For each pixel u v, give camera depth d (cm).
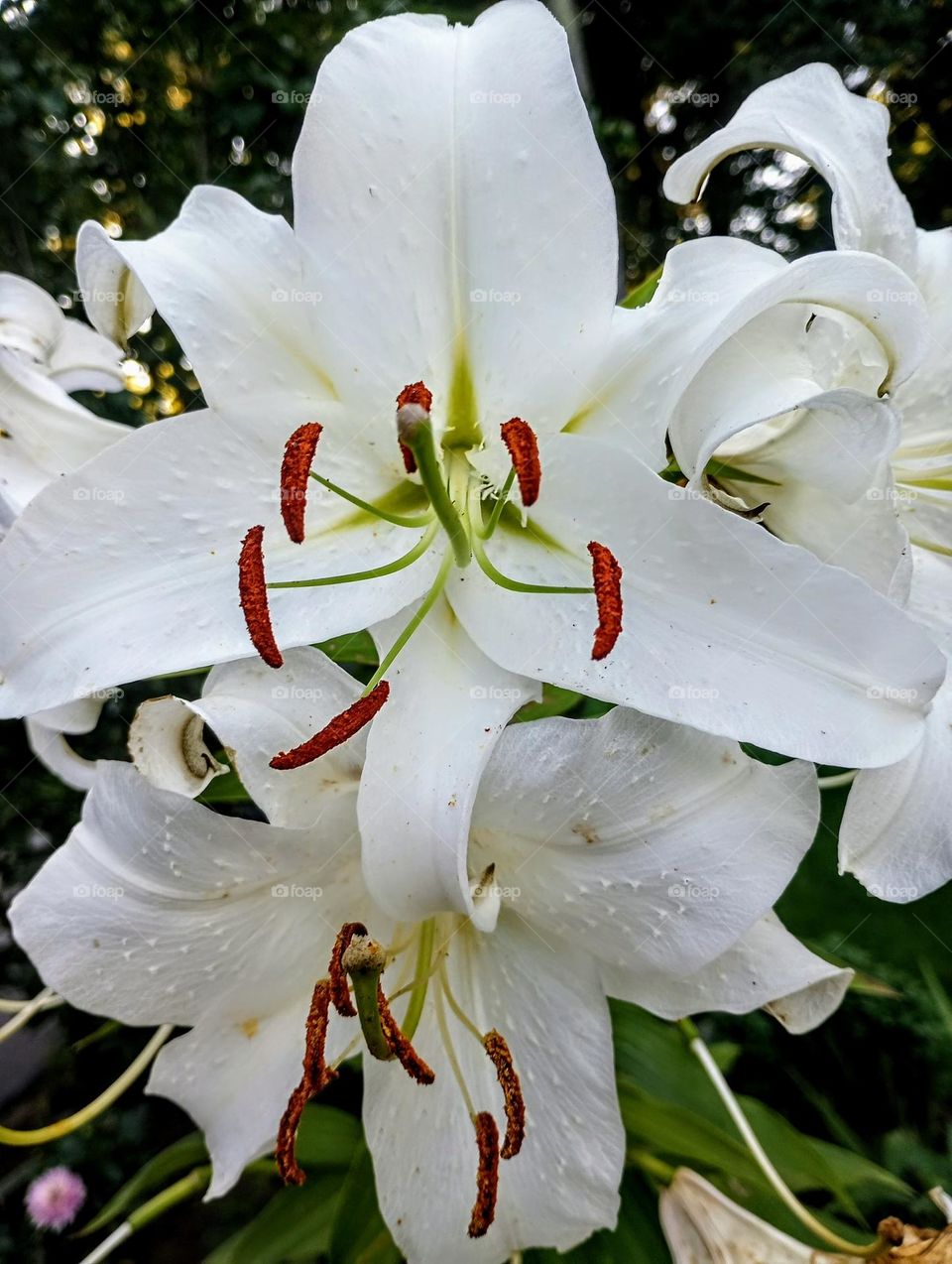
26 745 45
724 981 18
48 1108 49
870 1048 39
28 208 49
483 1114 18
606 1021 19
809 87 19
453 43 16
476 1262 19
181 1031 47
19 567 15
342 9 48
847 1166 26
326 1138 25
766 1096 40
